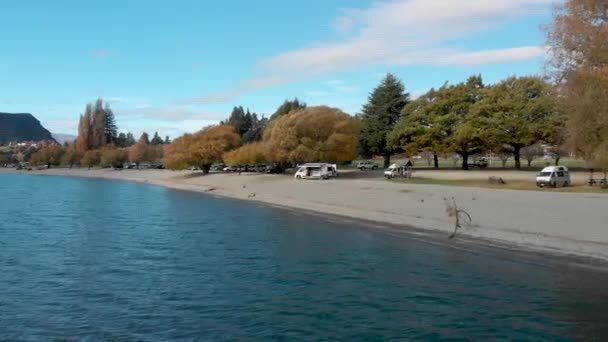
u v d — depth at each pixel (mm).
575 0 45562
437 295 20422
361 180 77875
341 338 15930
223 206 60188
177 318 17984
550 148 111750
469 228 36031
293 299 20109
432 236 34938
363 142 113062
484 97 95250
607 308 18609
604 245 28531
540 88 87688
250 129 186000
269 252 29969
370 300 19844
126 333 16609
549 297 20000
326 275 24000
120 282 23047
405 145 102875
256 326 17078
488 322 17219
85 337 16281
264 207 58344
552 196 43938
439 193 51000
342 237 35312
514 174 80875
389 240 33781
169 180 121500
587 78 44219
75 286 22406
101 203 65188
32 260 28016
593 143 47219
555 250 28781
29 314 18547
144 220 46594
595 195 44531
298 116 94188
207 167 124125
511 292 20781
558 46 47375
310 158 91812
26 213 52844
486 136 88750
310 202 59438
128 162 192750
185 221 45562
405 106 108062
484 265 25750
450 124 97938
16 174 187375
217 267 25984
